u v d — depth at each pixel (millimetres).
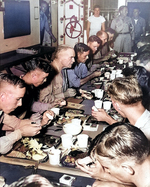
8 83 1609
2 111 1761
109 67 3859
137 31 5129
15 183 1200
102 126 1855
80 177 1269
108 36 5016
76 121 1816
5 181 1228
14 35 3857
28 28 4281
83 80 3180
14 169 1322
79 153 1465
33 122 1831
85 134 1705
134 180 1021
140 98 1362
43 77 2213
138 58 2955
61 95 2723
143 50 3143
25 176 1268
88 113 2094
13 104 1645
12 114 1994
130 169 986
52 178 1255
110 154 985
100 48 4742
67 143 1534
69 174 1288
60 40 5465
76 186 1198
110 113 2064
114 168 1013
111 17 5168
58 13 5258
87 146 1533
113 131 1038
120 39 5090
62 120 1924
